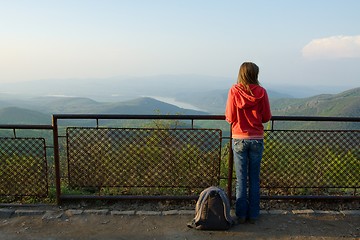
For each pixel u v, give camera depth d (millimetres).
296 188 4270
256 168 3396
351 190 4473
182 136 3941
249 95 3172
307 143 4031
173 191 4211
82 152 3984
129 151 3990
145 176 4059
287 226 3445
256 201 3459
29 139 3900
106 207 3904
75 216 3631
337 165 4082
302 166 4094
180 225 3447
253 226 3432
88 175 4043
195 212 3547
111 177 4051
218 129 3906
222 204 3312
